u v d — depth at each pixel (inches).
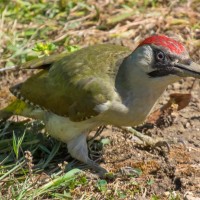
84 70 494.3
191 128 544.1
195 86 595.5
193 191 466.3
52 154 513.0
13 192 457.4
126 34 660.7
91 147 525.7
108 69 491.5
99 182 475.2
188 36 657.6
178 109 558.9
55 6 687.1
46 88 505.0
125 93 484.1
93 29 666.8
